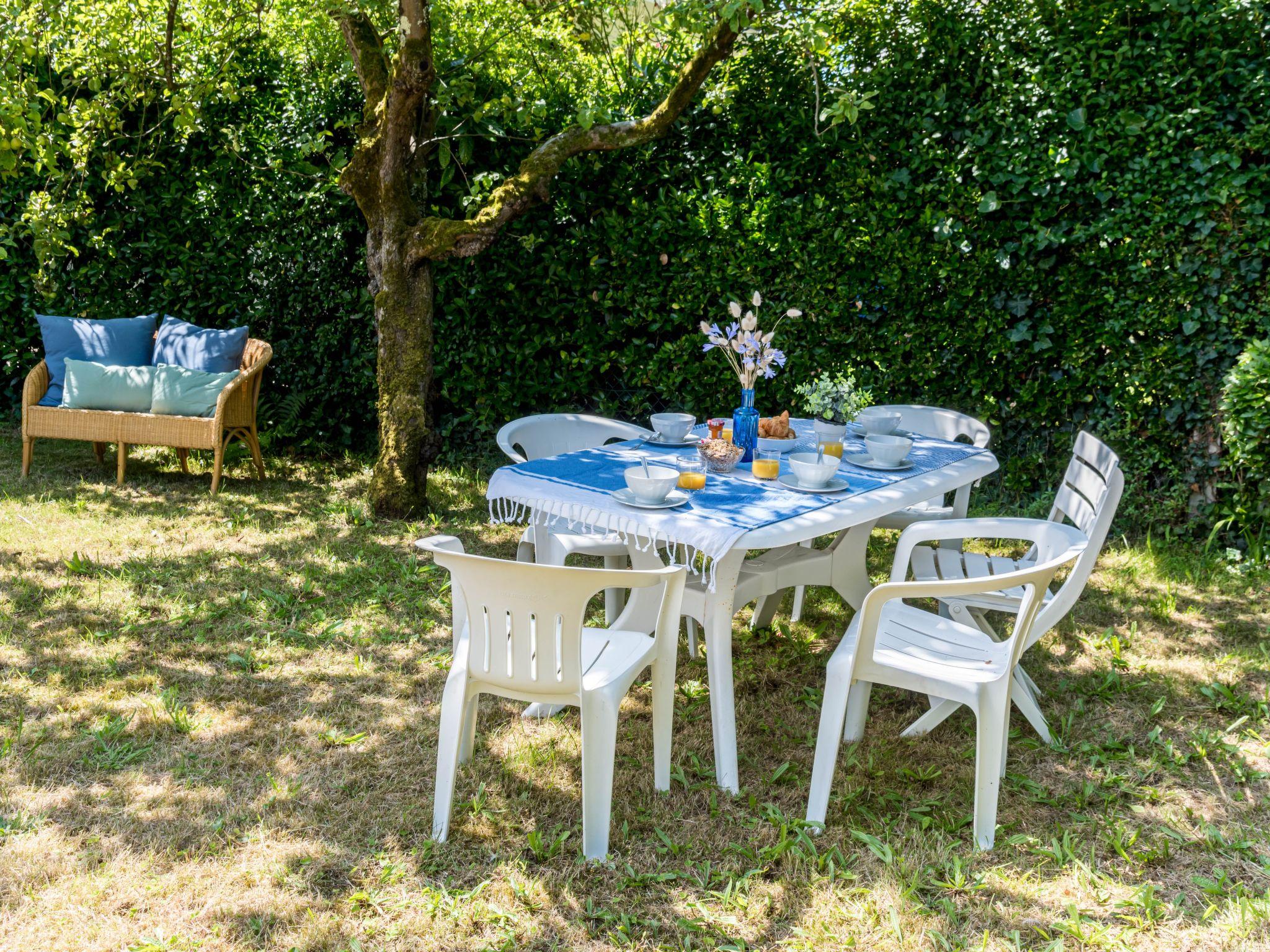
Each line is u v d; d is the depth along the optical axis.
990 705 2.58
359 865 2.49
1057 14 4.94
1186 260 4.88
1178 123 4.75
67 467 6.17
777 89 5.54
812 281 5.64
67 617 3.94
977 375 5.48
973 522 3.14
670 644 2.78
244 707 3.29
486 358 6.27
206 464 6.41
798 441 3.89
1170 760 3.10
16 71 5.13
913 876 2.49
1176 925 2.32
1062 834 2.70
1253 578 4.72
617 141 5.11
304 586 4.37
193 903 2.33
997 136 5.14
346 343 6.66
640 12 5.97
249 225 6.57
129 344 6.12
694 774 2.99
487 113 5.71
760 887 2.44
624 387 6.24
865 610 2.61
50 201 5.82
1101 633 4.09
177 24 6.11
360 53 5.20
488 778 2.90
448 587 4.44
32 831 2.56
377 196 5.26
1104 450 3.31
